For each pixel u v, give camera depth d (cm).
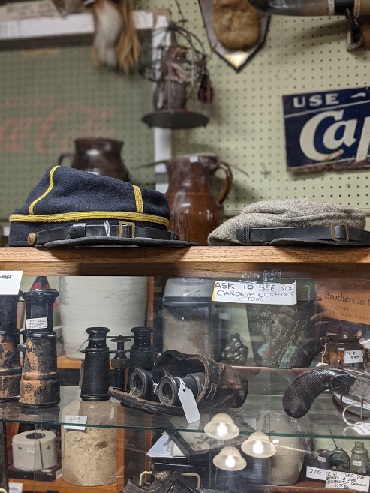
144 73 159
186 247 105
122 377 107
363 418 100
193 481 104
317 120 149
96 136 165
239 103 154
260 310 106
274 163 151
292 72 151
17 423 111
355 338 104
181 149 158
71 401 109
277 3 142
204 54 150
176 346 107
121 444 107
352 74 148
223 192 140
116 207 105
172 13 157
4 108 170
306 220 100
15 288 109
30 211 109
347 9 140
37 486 111
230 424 101
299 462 105
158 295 109
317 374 102
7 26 168
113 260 107
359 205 146
